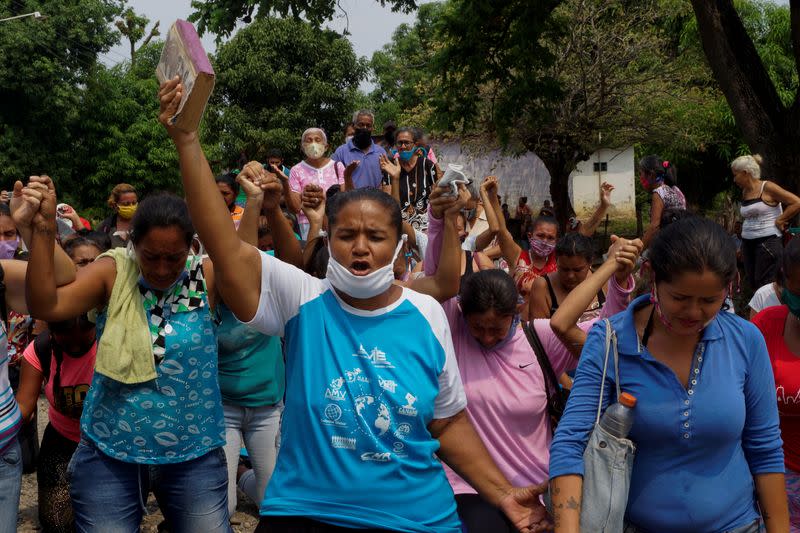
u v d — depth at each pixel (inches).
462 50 615.8
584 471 111.3
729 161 1233.4
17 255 238.7
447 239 145.0
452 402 114.8
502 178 1316.4
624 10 1055.0
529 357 155.1
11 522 138.0
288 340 111.3
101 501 135.3
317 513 104.7
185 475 138.6
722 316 115.4
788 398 143.2
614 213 1323.8
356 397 105.7
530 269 260.4
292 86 1263.5
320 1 536.7
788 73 1195.3
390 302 111.0
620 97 1024.9
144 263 132.0
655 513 113.6
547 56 603.5
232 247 107.6
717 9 471.8
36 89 1210.0
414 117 1194.0
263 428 184.1
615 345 114.1
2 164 1219.9
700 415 110.5
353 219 106.8
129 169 1294.3
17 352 234.7
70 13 1243.2
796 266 138.1
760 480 116.1
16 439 139.1
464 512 150.6
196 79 98.3
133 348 132.1
